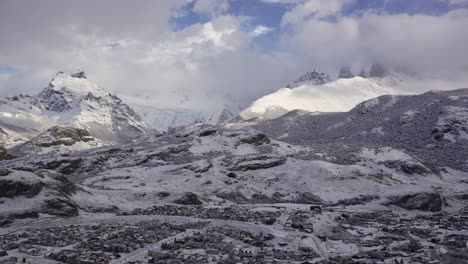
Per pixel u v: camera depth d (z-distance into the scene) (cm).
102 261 19950
